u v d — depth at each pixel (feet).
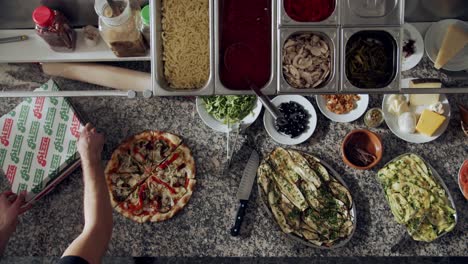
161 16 4.67
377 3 4.33
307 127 5.40
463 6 5.36
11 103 5.55
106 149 5.49
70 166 5.32
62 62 5.38
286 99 5.44
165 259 7.12
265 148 5.47
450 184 5.45
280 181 5.34
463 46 5.32
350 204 5.30
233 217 5.40
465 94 5.49
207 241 5.36
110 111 5.55
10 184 5.38
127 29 4.69
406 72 5.55
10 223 5.01
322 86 4.49
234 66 4.53
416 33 5.48
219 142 5.51
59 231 5.36
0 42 5.31
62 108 5.38
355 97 5.43
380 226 5.38
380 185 5.43
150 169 5.41
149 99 5.55
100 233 4.48
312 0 4.44
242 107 5.13
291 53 4.50
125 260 7.11
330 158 5.48
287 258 7.02
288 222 5.26
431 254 5.35
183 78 4.68
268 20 4.56
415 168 5.35
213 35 4.37
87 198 4.67
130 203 5.34
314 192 5.31
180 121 5.53
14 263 7.06
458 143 5.49
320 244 5.22
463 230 5.38
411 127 5.34
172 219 5.38
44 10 4.72
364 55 4.58
